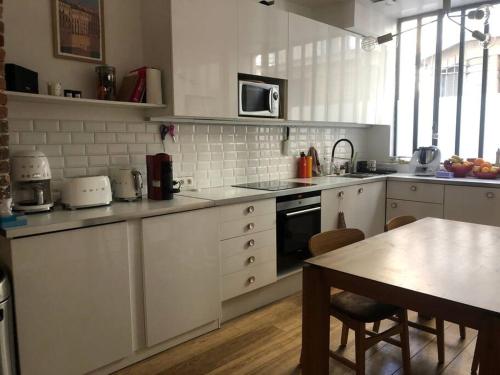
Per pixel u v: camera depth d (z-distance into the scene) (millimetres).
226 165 3398
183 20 2586
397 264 1645
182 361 2307
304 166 4043
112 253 2096
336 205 3652
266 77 3238
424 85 4555
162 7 2582
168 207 2326
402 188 4203
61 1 2412
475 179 3906
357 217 3943
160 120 2881
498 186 3557
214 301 2637
